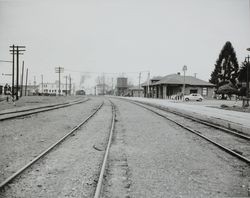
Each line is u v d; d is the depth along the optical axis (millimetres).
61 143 9617
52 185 5309
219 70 79562
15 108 22500
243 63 52594
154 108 29859
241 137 11414
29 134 11508
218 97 65375
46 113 21547
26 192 4945
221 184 5535
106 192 4957
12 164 6824
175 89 61031
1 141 9859
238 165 6977
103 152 8242
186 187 5305
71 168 6484
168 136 11250
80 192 4957
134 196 4812
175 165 6852
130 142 9867
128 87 119812
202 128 14141
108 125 14656
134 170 6355
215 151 8539
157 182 5547
